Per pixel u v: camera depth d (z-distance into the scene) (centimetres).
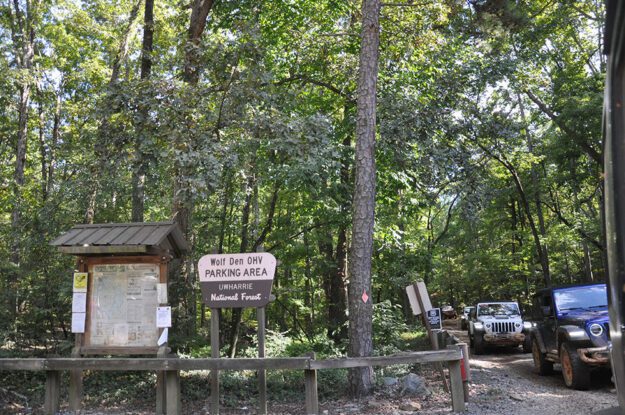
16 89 2405
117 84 1112
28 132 2808
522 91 2411
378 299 2227
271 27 1686
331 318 1862
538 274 3850
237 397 965
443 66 1711
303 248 1814
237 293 844
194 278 1700
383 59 1598
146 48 1461
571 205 3469
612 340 221
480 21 1311
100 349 865
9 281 1129
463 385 895
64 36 2477
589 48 2734
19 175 2367
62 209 1321
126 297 880
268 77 1161
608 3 180
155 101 1066
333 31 1695
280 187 1667
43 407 859
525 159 2661
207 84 1235
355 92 1683
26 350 1120
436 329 1016
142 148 1077
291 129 1130
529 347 2034
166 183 1402
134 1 2072
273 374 1083
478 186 1648
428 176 1547
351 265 1005
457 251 4681
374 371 1110
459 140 1627
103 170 1172
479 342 2022
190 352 1181
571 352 1050
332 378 1073
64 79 2827
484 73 1681
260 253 851
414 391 951
